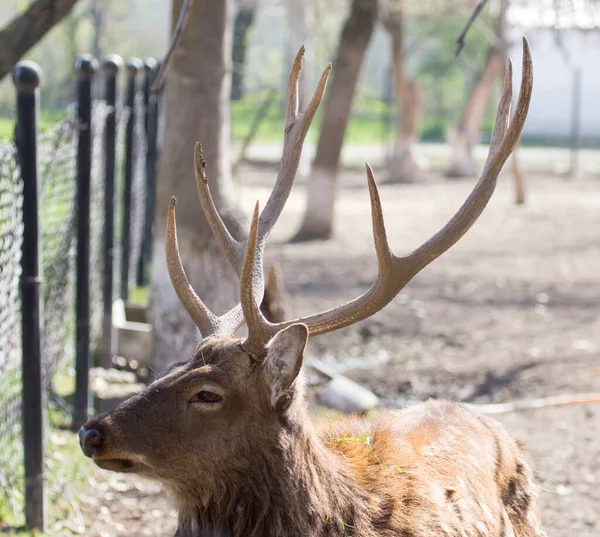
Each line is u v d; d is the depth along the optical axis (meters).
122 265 9.27
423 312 10.71
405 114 24.86
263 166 25.22
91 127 6.41
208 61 6.57
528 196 22.23
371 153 32.00
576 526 5.38
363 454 3.65
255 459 3.29
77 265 6.43
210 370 3.27
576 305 11.27
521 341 9.54
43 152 6.48
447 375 8.30
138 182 10.78
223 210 6.71
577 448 6.61
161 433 3.22
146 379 7.52
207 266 6.62
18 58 6.45
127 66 9.18
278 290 6.05
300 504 3.31
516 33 17.81
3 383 5.32
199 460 3.26
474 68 39.78
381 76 57.12
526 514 4.18
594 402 7.61
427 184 24.64
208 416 3.25
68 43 29.66
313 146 28.03
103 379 7.47
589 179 26.39
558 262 14.12
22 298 4.89
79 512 5.28
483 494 3.82
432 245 3.43
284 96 35.62
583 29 9.45
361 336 9.61
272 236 15.68
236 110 35.66
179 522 3.45
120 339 7.86
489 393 7.83
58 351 7.04
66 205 7.28
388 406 7.29
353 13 14.68
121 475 5.84
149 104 10.52
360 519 3.41
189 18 6.49
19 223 5.30
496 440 4.16
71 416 6.57
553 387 7.98
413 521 3.48
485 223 18.05
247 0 13.59
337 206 19.84
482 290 12.02
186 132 6.64
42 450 4.96
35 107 4.85
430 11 17.52
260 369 3.27
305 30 22.53
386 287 3.40
